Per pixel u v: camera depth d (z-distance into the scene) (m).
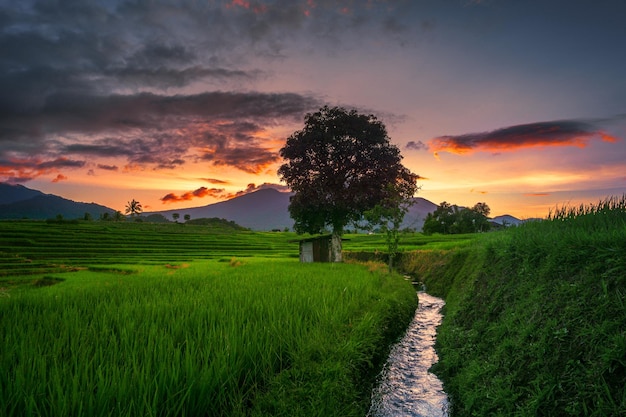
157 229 130.75
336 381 6.57
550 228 9.12
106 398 4.88
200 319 8.73
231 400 5.67
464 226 100.12
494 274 10.30
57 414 4.62
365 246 57.78
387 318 12.62
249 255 56.94
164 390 5.41
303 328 9.01
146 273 30.16
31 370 5.72
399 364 10.33
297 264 32.47
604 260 5.78
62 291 16.58
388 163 38.38
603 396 4.14
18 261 45.78
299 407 5.68
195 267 33.09
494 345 7.32
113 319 9.31
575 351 4.96
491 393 6.00
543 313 6.26
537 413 4.76
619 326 4.61
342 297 13.21
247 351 7.07
